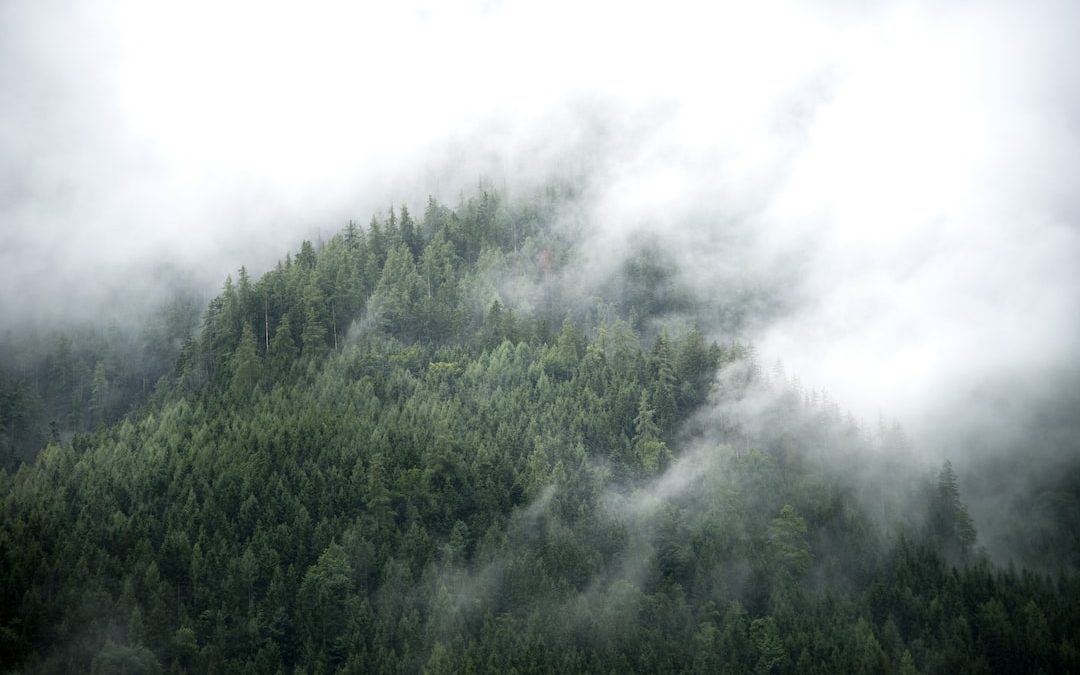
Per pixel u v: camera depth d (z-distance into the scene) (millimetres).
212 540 134125
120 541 133750
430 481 148625
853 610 142375
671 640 131375
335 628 125812
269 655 121062
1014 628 142750
